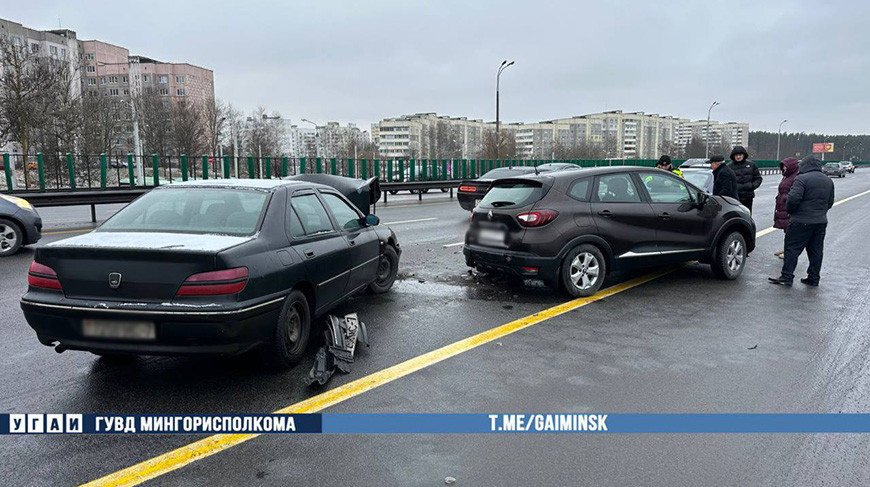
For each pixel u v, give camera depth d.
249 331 3.85
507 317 5.89
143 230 4.28
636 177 7.13
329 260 4.99
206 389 4.05
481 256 6.83
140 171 20.80
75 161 17.61
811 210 7.26
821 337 5.29
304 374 4.34
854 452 3.22
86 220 14.52
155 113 57.25
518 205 6.54
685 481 2.92
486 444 3.30
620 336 5.29
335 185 9.19
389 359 4.66
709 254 7.57
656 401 3.87
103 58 102.12
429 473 2.99
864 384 4.18
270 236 4.30
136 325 3.66
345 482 2.90
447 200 23.52
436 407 3.78
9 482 2.88
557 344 5.05
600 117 138.75
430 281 7.62
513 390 4.05
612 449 3.25
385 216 16.09
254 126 74.12
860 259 9.55
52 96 31.52
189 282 3.69
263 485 2.87
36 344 5.00
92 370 4.41
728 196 8.88
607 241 6.71
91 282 3.74
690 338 5.24
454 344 5.04
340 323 4.87
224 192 4.70
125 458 3.13
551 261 6.37
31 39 79.56
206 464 3.07
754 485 2.88
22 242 9.42
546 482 2.90
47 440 3.32
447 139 110.06
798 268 8.73
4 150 35.69
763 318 5.92
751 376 4.32
